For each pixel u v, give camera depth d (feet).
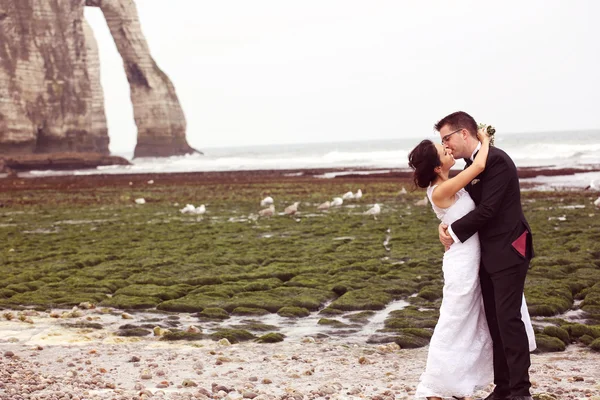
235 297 38.63
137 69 398.01
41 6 311.06
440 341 17.81
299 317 34.68
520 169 196.03
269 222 82.89
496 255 17.37
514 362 17.25
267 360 25.57
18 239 71.41
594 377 22.56
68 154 305.94
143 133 403.75
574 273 44.09
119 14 391.65
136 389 21.21
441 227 17.98
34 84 302.66
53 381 21.79
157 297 39.42
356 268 47.98
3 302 38.86
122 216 97.04
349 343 28.86
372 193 130.52
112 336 30.12
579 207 90.02
